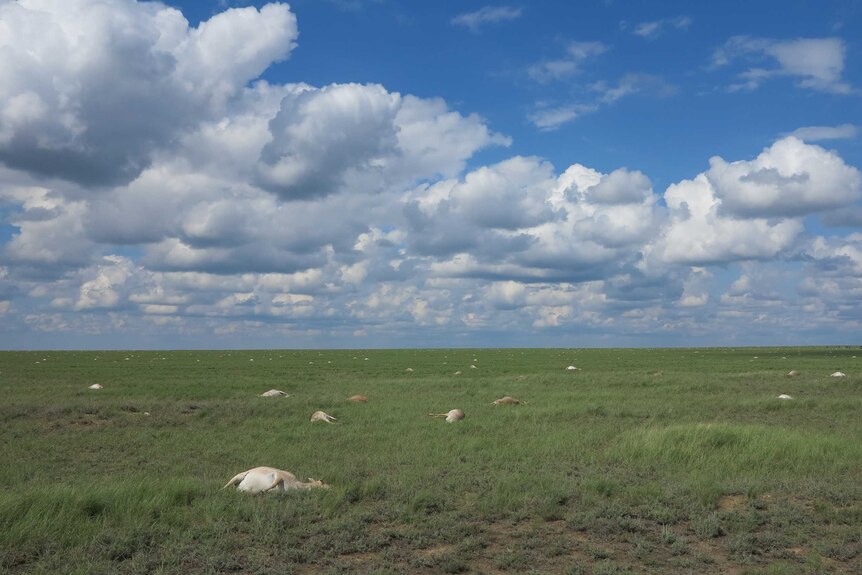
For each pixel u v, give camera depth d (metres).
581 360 67.25
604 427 19.30
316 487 11.16
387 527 9.44
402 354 93.44
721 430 16.06
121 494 10.13
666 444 15.19
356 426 19.83
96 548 8.27
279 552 8.38
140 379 38.19
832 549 8.57
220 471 13.83
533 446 16.02
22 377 39.34
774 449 14.68
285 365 56.25
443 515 9.87
